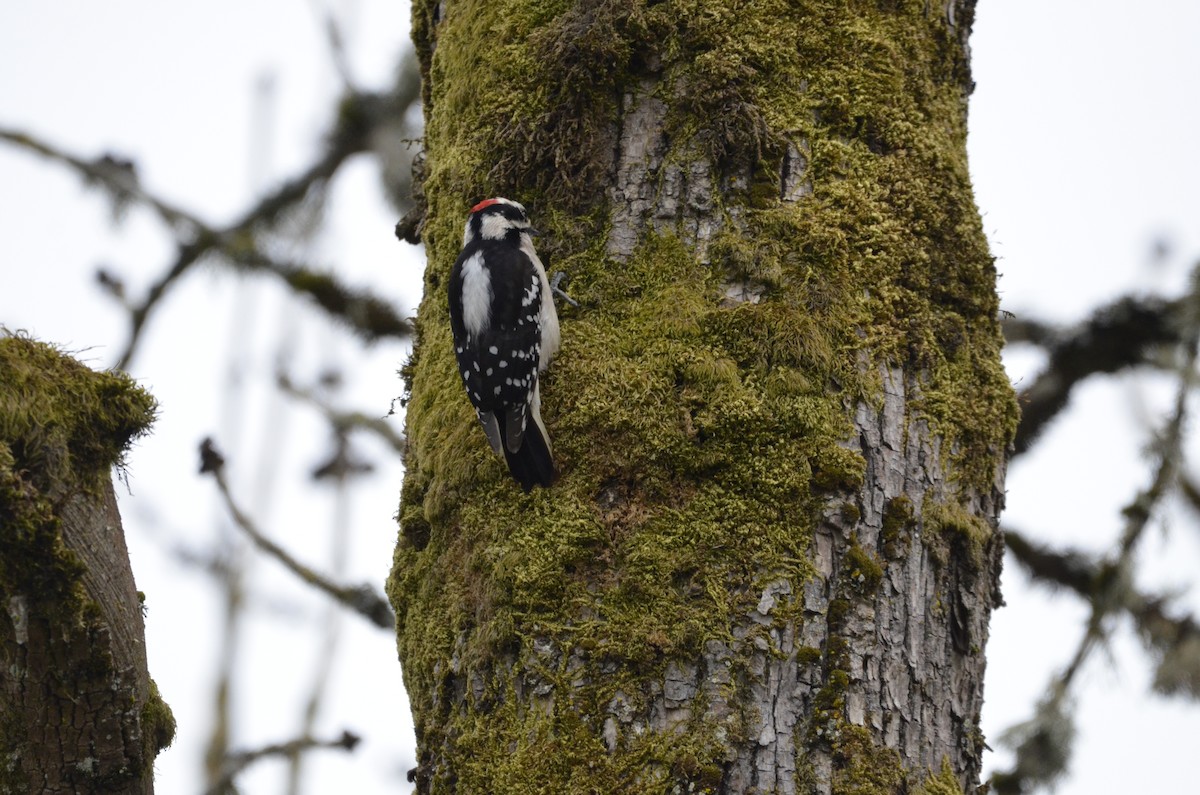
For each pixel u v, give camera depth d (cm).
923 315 870
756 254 848
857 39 901
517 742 775
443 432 913
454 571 859
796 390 813
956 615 833
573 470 827
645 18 896
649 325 848
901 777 767
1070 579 1425
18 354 725
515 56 933
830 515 795
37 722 741
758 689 755
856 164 879
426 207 1047
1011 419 904
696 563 781
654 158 887
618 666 766
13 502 683
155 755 798
